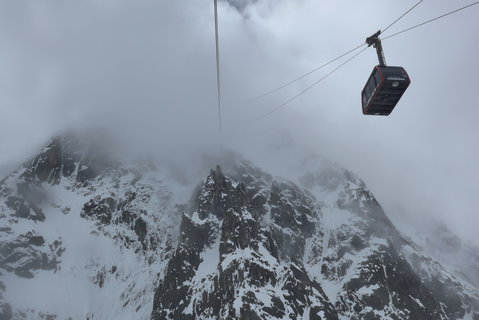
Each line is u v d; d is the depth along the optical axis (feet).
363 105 225.35
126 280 627.87
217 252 625.41
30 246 623.36
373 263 626.64
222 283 535.19
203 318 515.91
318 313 516.32
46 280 593.01
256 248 589.32
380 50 209.46
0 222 638.53
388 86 201.77
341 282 617.62
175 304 555.28
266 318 476.13
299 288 539.70
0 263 581.94
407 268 649.20
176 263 604.90
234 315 477.36
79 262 636.89
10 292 550.77
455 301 639.35
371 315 556.92
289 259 652.48
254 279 523.70
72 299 578.25
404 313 568.41
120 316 572.10
